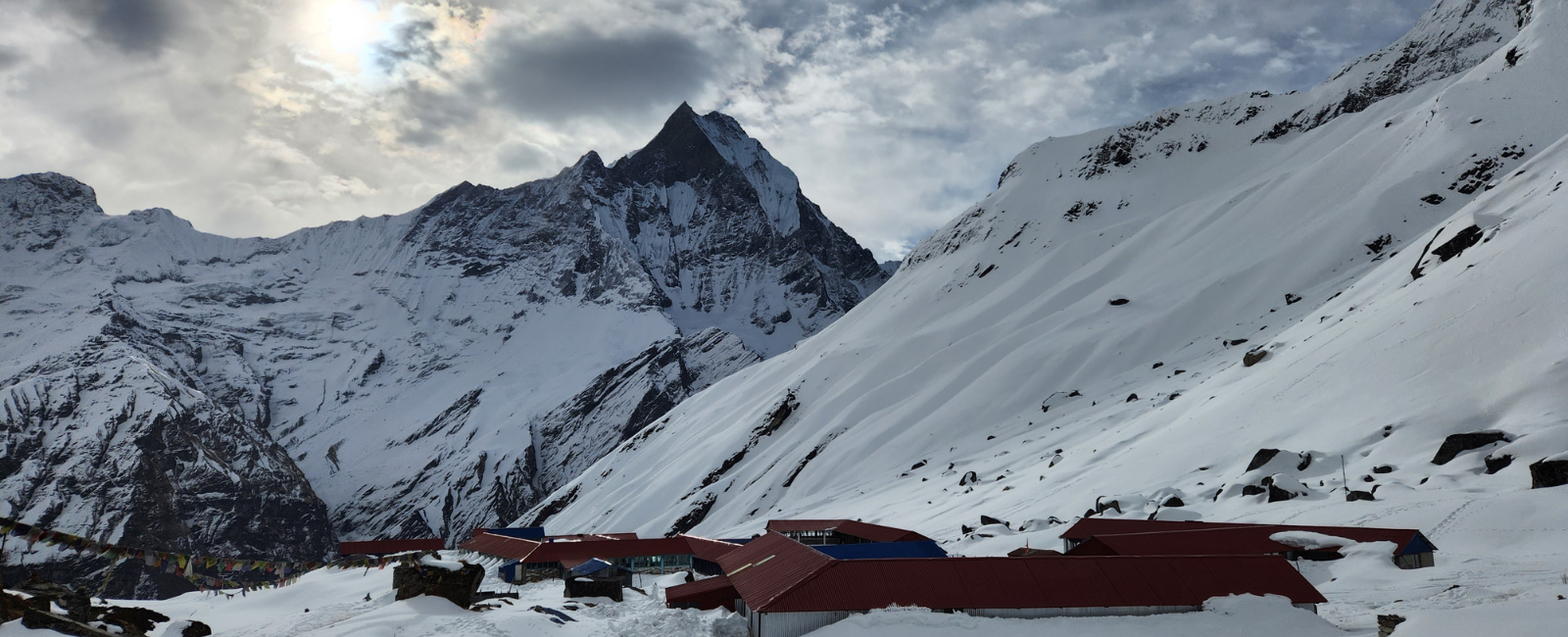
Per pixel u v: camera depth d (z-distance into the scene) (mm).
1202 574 36594
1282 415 84375
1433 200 168750
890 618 34156
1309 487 63531
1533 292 78312
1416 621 29625
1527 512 47719
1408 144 195750
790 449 181875
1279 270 167125
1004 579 36188
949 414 156625
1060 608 34688
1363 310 104500
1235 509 65125
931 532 88000
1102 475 89062
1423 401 73125
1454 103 193750
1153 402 121062
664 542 80312
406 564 42562
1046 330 184375
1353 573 43281
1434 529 49094
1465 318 81875
